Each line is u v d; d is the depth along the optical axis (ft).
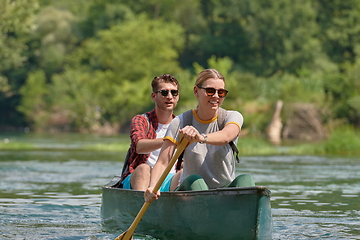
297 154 138.21
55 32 507.71
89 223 41.93
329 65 421.59
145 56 426.92
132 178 40.34
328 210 48.16
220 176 34.83
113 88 416.67
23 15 181.27
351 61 437.17
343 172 87.10
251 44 449.89
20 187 66.69
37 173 85.51
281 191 62.54
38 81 465.47
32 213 46.73
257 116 285.43
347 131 153.69
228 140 33.06
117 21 477.77
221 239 31.86
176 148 35.47
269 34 438.81
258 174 83.41
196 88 34.50
